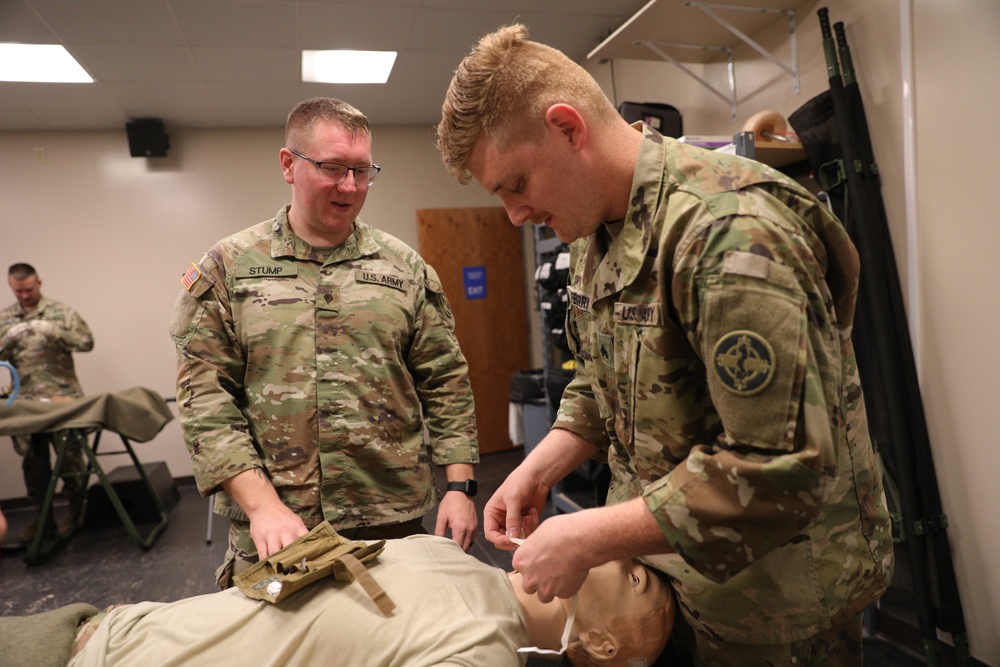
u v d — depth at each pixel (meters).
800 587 0.95
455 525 1.49
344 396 1.46
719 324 0.77
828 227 0.88
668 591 1.13
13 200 5.04
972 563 1.98
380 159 5.63
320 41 3.83
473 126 0.88
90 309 5.16
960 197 1.93
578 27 3.89
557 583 0.85
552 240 3.56
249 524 1.40
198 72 4.12
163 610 1.06
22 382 4.29
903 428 2.03
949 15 1.92
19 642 1.01
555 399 3.51
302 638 0.95
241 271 1.45
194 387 1.37
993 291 1.86
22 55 3.78
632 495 1.14
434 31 3.79
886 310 2.08
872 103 2.22
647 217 0.89
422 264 1.65
